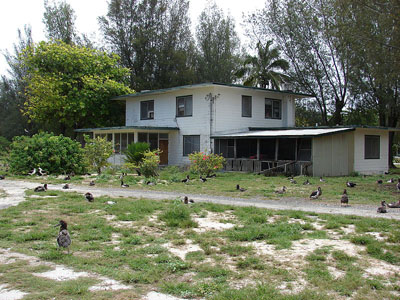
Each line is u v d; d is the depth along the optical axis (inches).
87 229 346.9
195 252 276.4
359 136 982.4
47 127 1731.1
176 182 768.9
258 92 1166.3
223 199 540.7
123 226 358.6
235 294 199.0
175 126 1157.7
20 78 1863.9
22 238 312.7
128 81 1582.2
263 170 960.3
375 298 196.7
